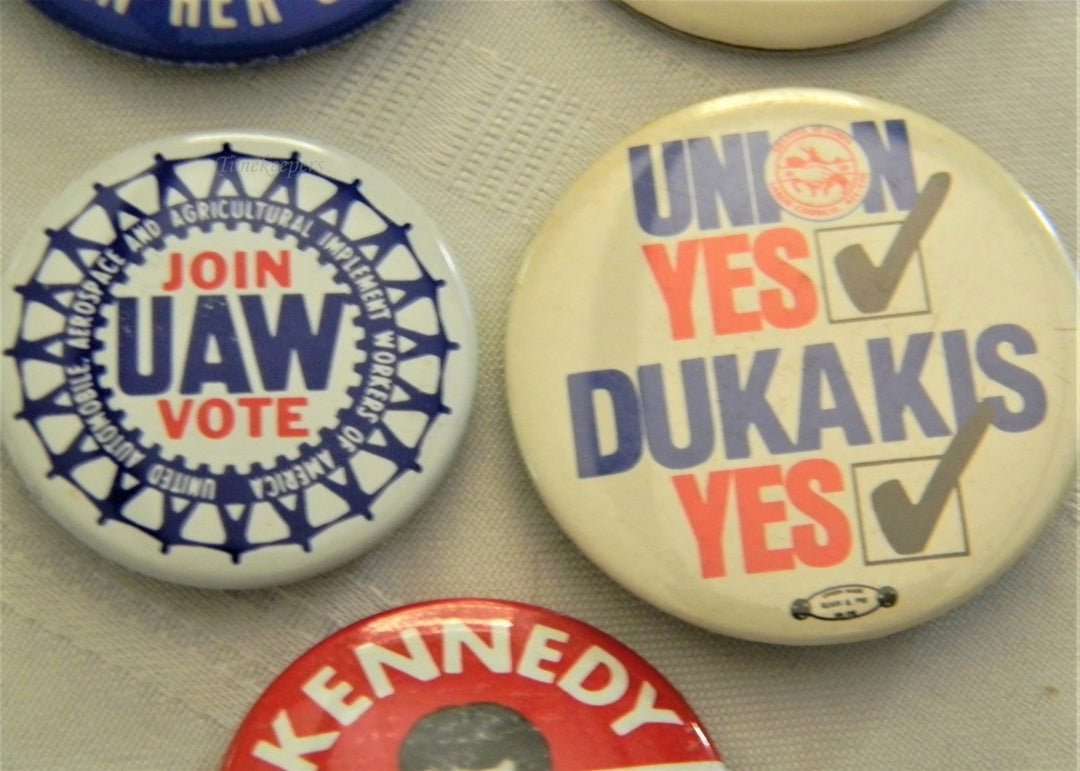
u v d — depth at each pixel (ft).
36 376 0.39
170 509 0.39
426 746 0.38
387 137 0.43
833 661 0.41
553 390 0.40
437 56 0.44
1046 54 0.45
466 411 0.40
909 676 0.41
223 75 0.43
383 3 0.42
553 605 0.41
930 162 0.41
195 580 0.39
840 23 0.43
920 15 0.43
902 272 0.40
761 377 0.40
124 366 0.40
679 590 0.39
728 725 0.41
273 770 0.38
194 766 0.40
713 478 0.39
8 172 0.42
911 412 0.40
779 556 0.39
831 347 0.40
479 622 0.39
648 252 0.41
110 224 0.40
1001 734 0.41
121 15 0.41
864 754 0.40
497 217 0.43
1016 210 0.41
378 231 0.41
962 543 0.39
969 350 0.40
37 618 0.41
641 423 0.40
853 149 0.41
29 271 0.40
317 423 0.40
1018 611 0.41
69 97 0.43
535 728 0.39
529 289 0.40
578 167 0.43
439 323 0.40
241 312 0.40
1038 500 0.39
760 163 0.41
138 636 0.41
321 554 0.39
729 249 0.41
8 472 0.41
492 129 0.43
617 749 0.39
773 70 0.44
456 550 0.41
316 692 0.39
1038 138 0.44
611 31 0.44
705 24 0.43
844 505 0.39
